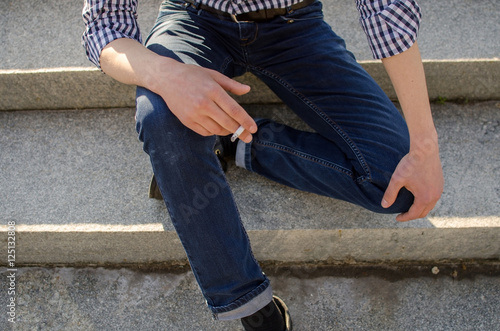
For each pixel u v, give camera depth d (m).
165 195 1.01
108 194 1.46
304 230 1.35
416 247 1.42
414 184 1.13
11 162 1.54
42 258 1.49
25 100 1.67
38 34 1.72
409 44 1.06
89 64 1.60
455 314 1.36
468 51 1.59
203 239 1.01
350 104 1.26
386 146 1.20
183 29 1.23
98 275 1.48
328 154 1.28
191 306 1.40
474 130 1.58
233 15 1.21
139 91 1.04
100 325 1.37
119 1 1.10
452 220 1.35
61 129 1.64
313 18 1.30
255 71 1.35
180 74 0.97
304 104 1.32
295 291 1.43
